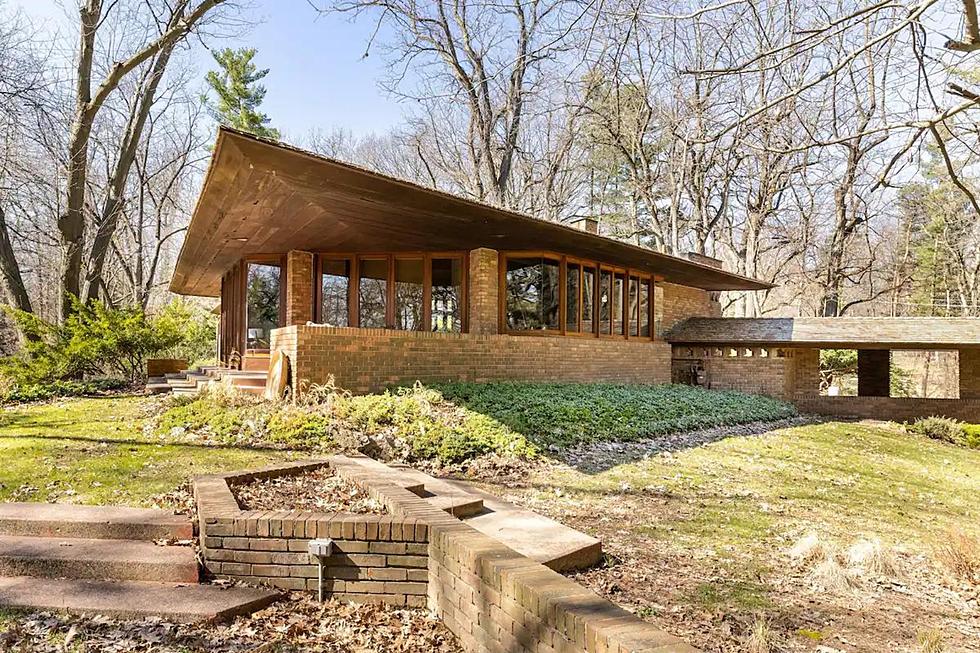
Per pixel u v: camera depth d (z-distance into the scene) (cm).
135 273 3266
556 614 304
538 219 1212
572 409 1161
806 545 599
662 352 2002
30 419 1076
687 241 3481
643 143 2669
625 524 675
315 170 859
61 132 1928
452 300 1534
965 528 787
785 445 1305
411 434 920
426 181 3503
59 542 517
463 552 409
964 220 2827
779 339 2006
